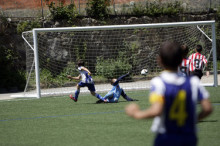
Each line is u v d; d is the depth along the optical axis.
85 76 34.22
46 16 60.25
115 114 27.70
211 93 40.00
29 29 57.16
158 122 9.36
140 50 62.53
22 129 23.06
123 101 35.75
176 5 69.75
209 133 20.16
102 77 55.69
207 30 64.62
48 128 23.06
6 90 52.62
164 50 9.76
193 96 9.45
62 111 30.28
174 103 9.23
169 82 9.37
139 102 34.50
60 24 59.91
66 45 58.22
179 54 9.70
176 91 9.28
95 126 23.17
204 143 17.89
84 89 49.75
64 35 58.31
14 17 57.91
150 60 62.81
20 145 18.62
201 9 71.31
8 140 19.91
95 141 18.89
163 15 67.62
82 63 34.62
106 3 64.19
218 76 60.75
